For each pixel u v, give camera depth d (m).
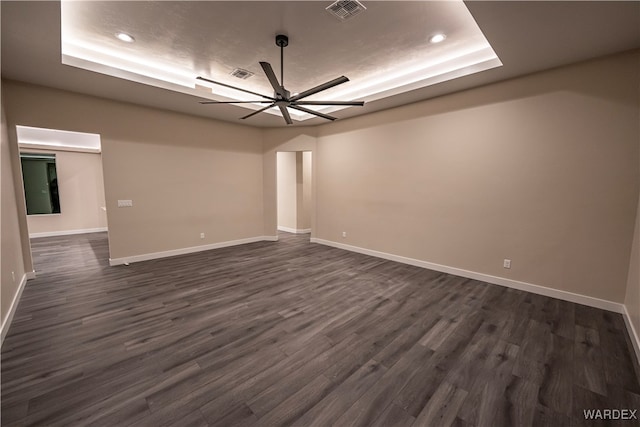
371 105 4.50
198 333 2.46
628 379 1.92
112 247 4.43
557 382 1.88
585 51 2.71
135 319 2.71
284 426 1.52
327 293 3.38
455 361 2.10
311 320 2.71
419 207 4.43
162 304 3.04
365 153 5.12
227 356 2.14
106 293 3.33
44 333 2.45
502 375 1.95
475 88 3.70
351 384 1.85
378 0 2.28
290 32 2.77
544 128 3.21
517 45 2.60
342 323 2.66
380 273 4.15
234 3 2.31
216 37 2.87
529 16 2.14
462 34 2.83
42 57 2.85
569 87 3.03
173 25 2.65
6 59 2.90
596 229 2.97
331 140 5.68
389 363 2.07
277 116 5.23
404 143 4.54
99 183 7.41
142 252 4.74
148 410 1.62
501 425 1.54
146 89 3.76
